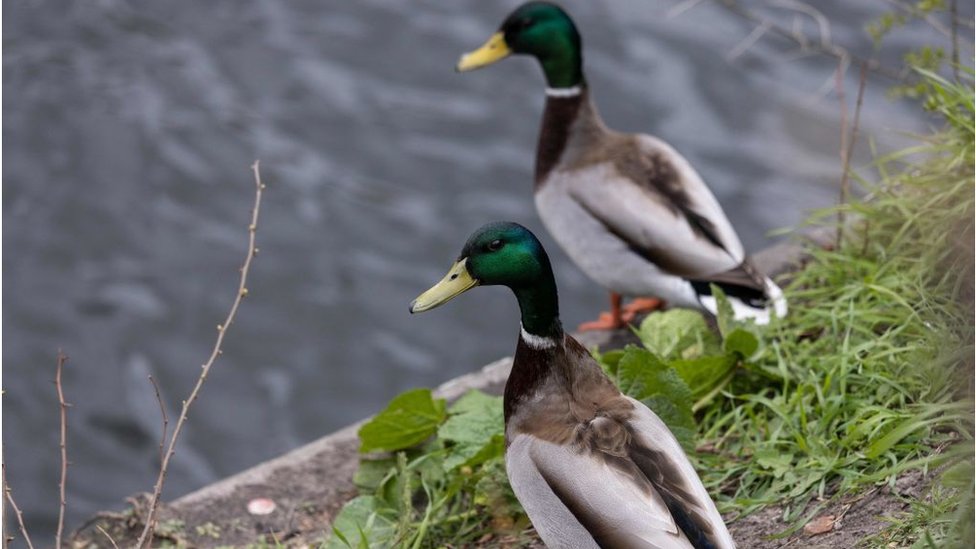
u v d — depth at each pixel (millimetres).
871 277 7867
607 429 5438
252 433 12828
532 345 5742
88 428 12922
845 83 15422
